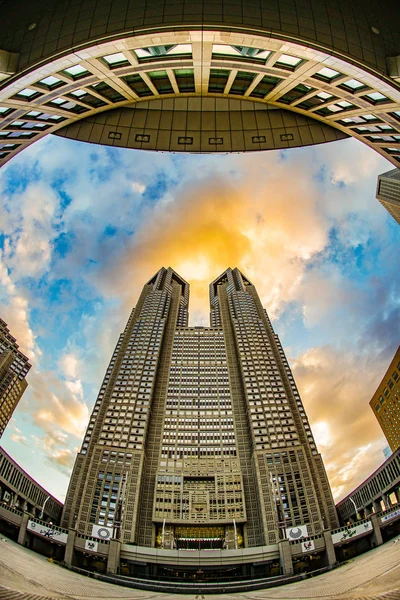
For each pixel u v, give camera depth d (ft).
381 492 369.50
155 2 84.23
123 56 88.17
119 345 597.52
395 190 573.33
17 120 106.93
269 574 255.09
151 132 131.23
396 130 112.37
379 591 89.51
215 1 83.15
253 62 91.71
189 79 101.96
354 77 91.30
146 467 400.47
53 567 163.63
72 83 95.96
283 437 401.90
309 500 348.18
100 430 435.94
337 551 241.35
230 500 368.48
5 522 203.21
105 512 343.26
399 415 564.71
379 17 95.55
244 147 129.59
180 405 472.44
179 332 586.86
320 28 85.51
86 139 129.49
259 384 470.80
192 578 262.06
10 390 628.28
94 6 87.25
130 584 189.26
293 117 132.26
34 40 87.81
